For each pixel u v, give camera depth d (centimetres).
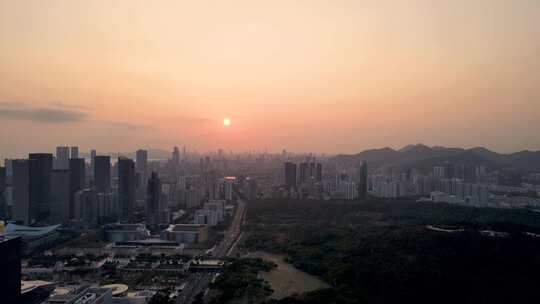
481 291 19662
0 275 17150
